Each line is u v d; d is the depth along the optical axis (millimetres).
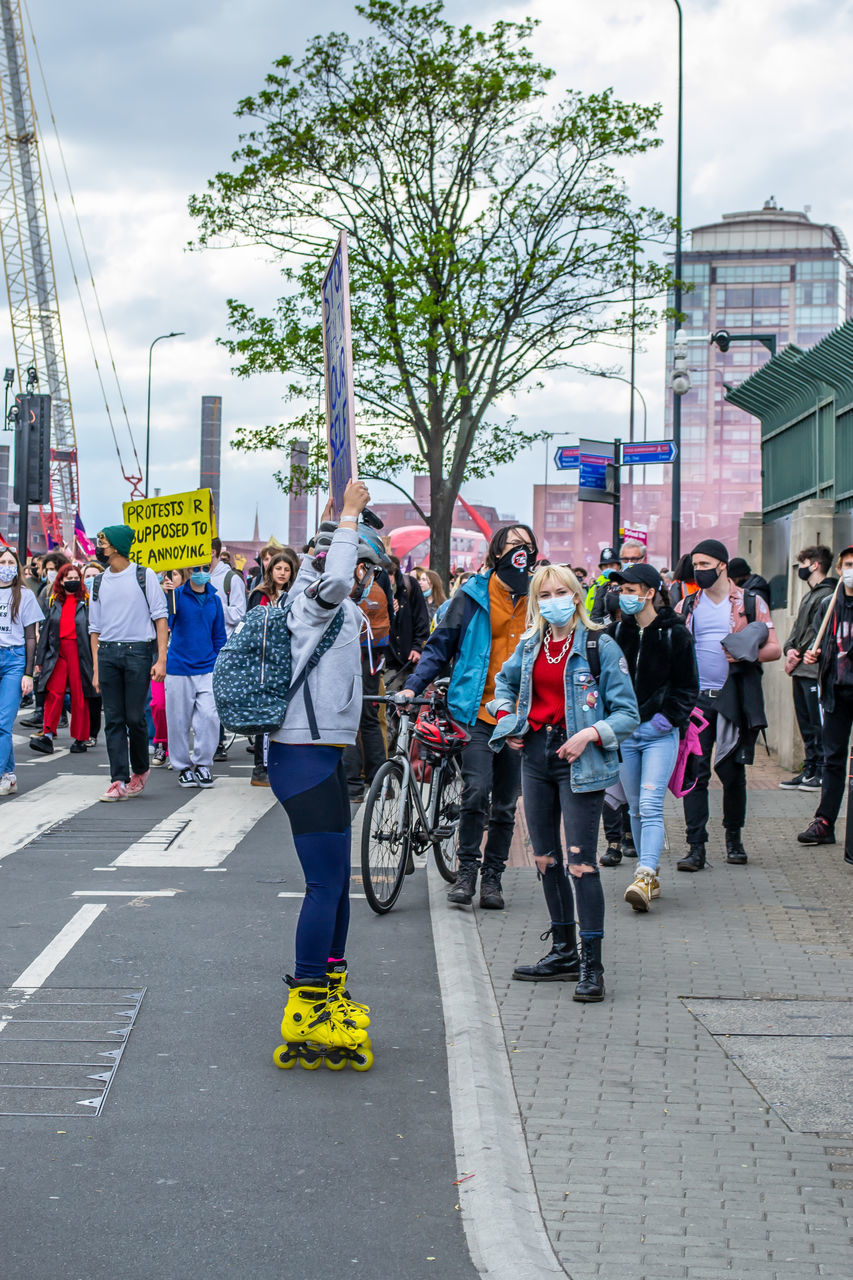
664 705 7172
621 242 28141
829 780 8977
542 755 5766
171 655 11523
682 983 5832
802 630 11570
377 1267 3418
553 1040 5098
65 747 14320
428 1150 4160
